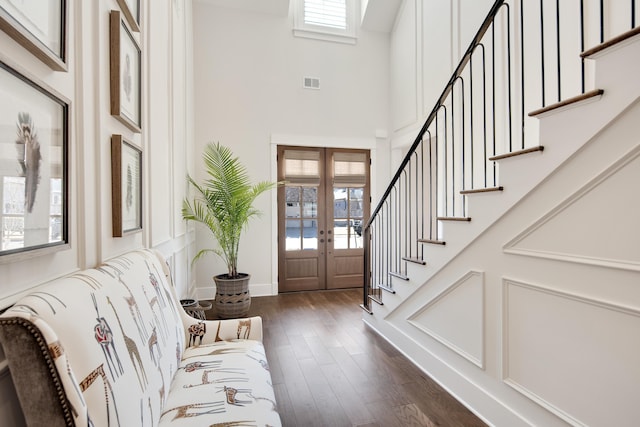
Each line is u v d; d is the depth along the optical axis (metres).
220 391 1.31
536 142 2.82
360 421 1.86
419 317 2.54
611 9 2.21
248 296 3.79
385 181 5.21
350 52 5.05
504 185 1.73
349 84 5.04
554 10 2.65
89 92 1.25
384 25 5.11
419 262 2.47
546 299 1.54
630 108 1.21
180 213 3.36
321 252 4.98
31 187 0.87
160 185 2.48
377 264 5.11
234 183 3.73
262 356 1.70
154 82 2.31
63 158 1.03
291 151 4.81
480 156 3.42
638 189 1.20
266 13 4.71
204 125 4.46
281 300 4.41
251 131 4.62
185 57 3.73
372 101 5.14
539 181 1.54
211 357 1.62
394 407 2.00
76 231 1.15
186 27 3.81
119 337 0.98
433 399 2.09
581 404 1.39
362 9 5.08
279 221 4.80
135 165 1.79
